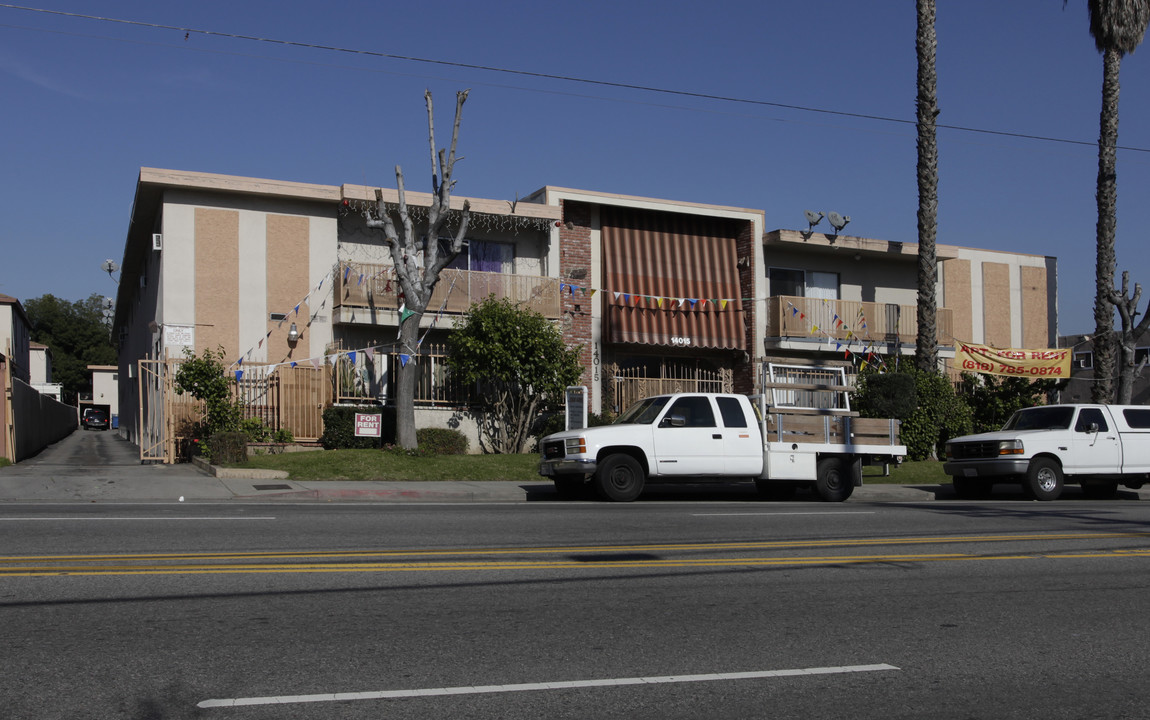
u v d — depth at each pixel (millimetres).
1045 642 6652
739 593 7996
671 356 29438
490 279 25828
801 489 19984
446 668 5648
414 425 21562
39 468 19500
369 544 10086
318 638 6246
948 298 33750
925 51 25938
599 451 16406
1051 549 10758
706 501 17516
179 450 21656
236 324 23688
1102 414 18969
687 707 5090
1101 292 27547
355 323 24312
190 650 5887
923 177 26094
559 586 8078
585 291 27281
